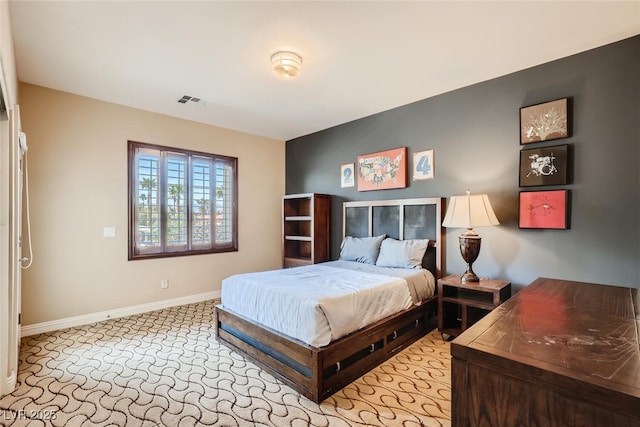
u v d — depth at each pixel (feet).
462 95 11.17
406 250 11.66
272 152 17.81
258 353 8.13
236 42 8.09
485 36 7.91
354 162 14.76
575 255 8.86
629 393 2.31
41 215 10.65
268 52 8.60
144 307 12.90
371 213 13.87
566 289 6.19
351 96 11.86
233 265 15.90
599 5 6.73
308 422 5.97
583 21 7.31
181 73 9.82
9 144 6.86
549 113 9.23
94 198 11.74
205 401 6.62
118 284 12.26
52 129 10.89
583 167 8.73
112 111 12.21
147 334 10.41
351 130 14.85
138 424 5.89
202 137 14.89
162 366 8.15
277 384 7.31
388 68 9.61
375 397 6.81
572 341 3.37
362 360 7.73
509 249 10.10
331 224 15.85
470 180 10.98
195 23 7.28
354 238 13.98
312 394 6.64
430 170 12.05
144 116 13.05
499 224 10.08
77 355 8.79
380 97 11.98
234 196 16.05
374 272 10.96
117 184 12.29
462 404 3.16
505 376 2.91
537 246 9.55
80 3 6.51
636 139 7.97
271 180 17.71
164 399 6.68
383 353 8.43
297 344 7.04
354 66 9.46
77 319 11.28
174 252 13.80
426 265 11.94
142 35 7.75
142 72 9.75
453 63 9.34
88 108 11.66
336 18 7.13
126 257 12.46
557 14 7.03
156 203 13.37
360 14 6.99
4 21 5.42
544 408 2.69
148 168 13.16
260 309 8.34
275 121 14.82
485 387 3.03
